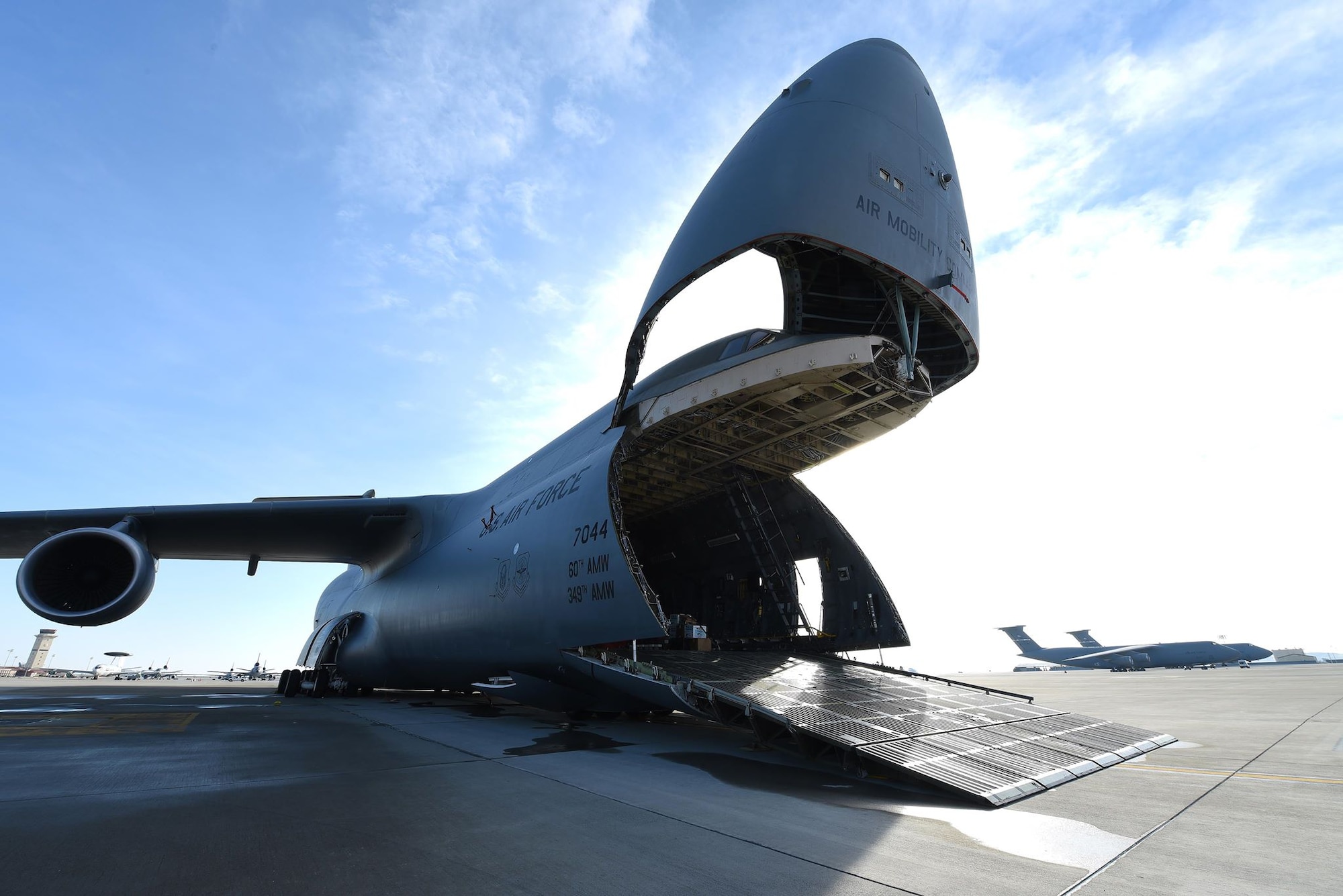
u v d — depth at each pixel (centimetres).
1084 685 2825
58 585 1378
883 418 1191
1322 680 3027
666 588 1952
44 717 1163
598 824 452
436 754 768
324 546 1861
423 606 1544
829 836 430
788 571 1516
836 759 709
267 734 939
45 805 481
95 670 10469
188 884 327
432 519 1702
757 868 363
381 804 503
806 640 1455
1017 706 1002
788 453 1362
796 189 852
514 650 1172
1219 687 2448
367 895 317
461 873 350
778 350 970
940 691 1061
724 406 1094
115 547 1387
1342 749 837
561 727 1092
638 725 1130
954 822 469
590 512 1008
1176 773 679
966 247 1007
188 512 1498
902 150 949
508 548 1235
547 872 354
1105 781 638
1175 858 387
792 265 979
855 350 898
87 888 319
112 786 555
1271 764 728
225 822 442
